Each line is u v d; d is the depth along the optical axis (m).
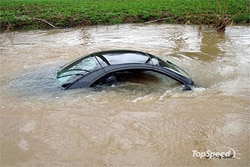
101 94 4.88
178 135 4.07
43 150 3.75
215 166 3.44
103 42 9.77
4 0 16.31
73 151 3.72
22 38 10.45
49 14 13.27
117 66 4.91
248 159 3.57
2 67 6.89
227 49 9.05
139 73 4.93
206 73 6.56
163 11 14.29
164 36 10.76
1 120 4.42
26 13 13.44
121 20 13.24
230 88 5.68
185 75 5.41
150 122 4.37
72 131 4.14
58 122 4.36
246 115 4.62
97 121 4.39
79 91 4.91
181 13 13.91
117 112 4.62
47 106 4.77
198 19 13.08
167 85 5.09
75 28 12.25
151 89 5.00
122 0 17.22
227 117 4.55
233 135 4.08
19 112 4.63
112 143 3.88
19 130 4.18
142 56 5.19
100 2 16.50
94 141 3.92
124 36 10.70
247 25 12.92
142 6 15.30
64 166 3.46
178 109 4.75
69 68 5.46
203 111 4.71
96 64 5.06
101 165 3.47
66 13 13.49
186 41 10.08
